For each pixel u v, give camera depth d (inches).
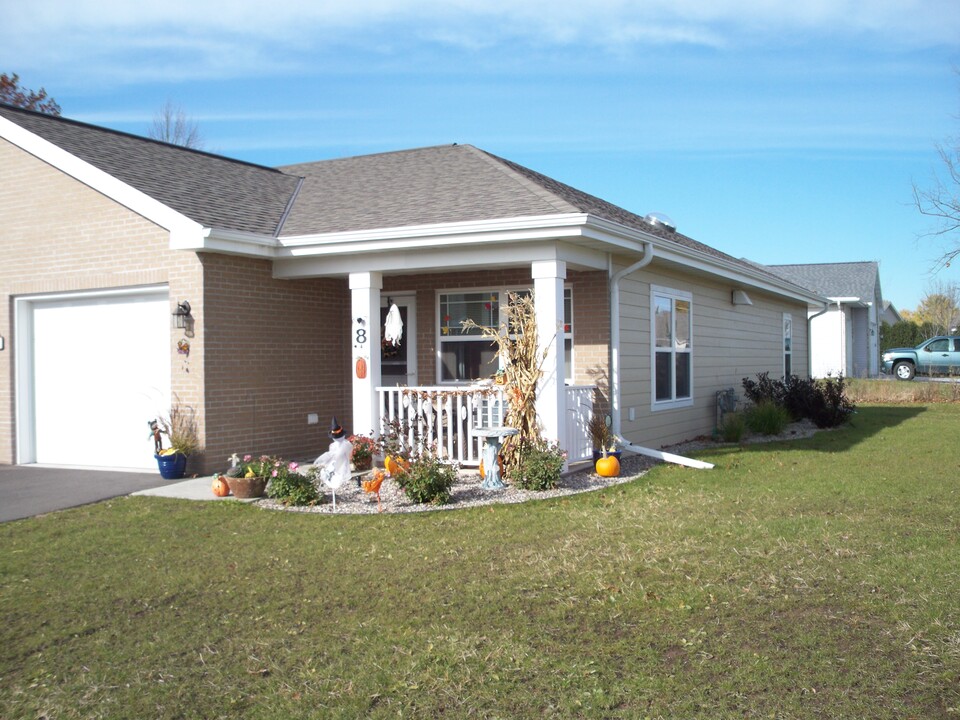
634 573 253.1
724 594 232.1
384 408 475.8
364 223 444.8
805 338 952.9
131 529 322.7
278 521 332.5
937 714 164.4
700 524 312.7
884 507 340.8
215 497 378.9
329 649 202.8
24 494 391.5
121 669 194.5
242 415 454.9
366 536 306.3
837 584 237.9
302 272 458.6
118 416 474.9
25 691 184.5
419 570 262.2
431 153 583.2
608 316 469.4
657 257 478.9
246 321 457.7
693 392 601.6
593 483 405.1
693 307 604.4
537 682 182.5
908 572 247.4
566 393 436.1
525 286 495.5
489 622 217.5
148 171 485.4
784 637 202.1
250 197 510.0
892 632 203.2
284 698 178.2
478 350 510.0
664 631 208.1
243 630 216.8
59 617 228.2
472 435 423.2
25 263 486.9
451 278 513.3
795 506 344.8
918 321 2352.4
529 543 291.9
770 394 689.0
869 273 1471.5
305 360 502.9
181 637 212.8
